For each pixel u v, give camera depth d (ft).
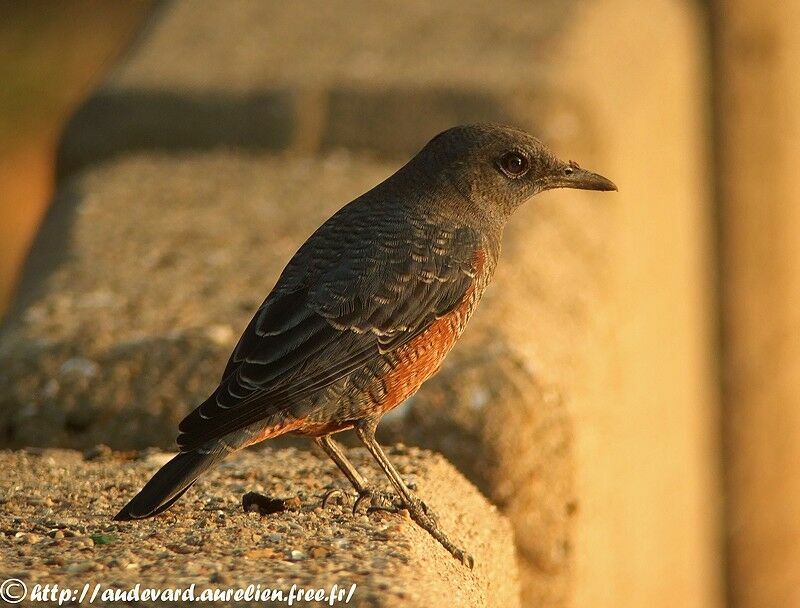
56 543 25.11
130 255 43.70
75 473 31.01
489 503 33.32
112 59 67.51
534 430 34.42
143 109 55.21
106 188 50.55
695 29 70.33
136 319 38.47
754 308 72.59
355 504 27.71
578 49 57.00
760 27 71.10
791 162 72.79
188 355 36.32
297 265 28.58
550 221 46.60
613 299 45.27
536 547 34.37
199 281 41.47
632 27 62.28
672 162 61.98
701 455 64.69
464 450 33.94
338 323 27.58
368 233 29.27
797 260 73.72
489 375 34.68
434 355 29.01
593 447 38.17
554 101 52.39
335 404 27.43
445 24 61.41
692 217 66.03
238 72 56.80
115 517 24.70
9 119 88.69
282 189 49.88
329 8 64.69
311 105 54.19
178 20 63.67
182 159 53.72
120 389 35.88
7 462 32.07
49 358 36.58
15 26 96.27
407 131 53.21
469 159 30.94
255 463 31.78
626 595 44.11
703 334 67.51
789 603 72.84
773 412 73.15
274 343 26.99
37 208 82.28
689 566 58.59
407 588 22.62
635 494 46.62
